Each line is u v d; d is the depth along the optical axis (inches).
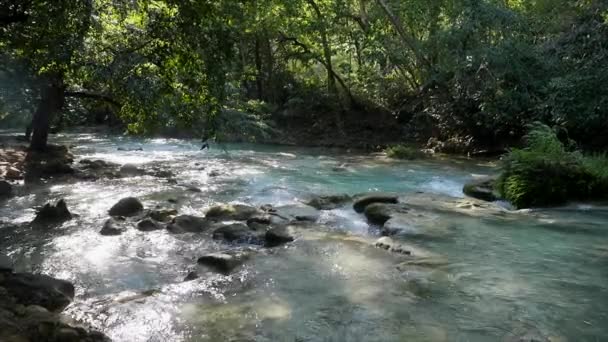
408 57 938.7
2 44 406.0
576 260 292.4
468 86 786.8
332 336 207.9
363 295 246.7
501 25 766.5
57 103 621.3
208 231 360.5
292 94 1104.2
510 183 457.1
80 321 218.1
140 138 1005.2
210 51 382.9
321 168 672.4
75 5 349.7
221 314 228.1
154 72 436.8
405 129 951.0
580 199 441.1
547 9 825.5
